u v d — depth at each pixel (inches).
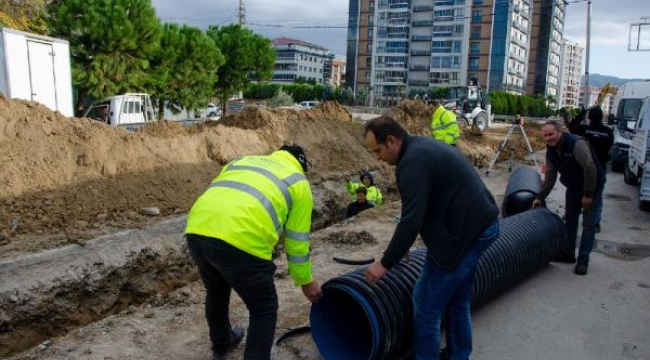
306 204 122.2
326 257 239.1
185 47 1053.2
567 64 6235.2
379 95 3937.0
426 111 861.2
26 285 200.2
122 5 860.0
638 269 229.6
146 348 153.3
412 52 3831.2
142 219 280.5
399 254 114.4
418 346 128.2
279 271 220.8
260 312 122.6
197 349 153.4
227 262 115.3
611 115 629.3
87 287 217.9
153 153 343.9
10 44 480.7
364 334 149.0
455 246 118.0
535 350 155.3
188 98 1091.9
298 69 5403.5
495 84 3531.0
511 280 188.2
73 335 160.9
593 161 207.8
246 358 122.6
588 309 185.3
